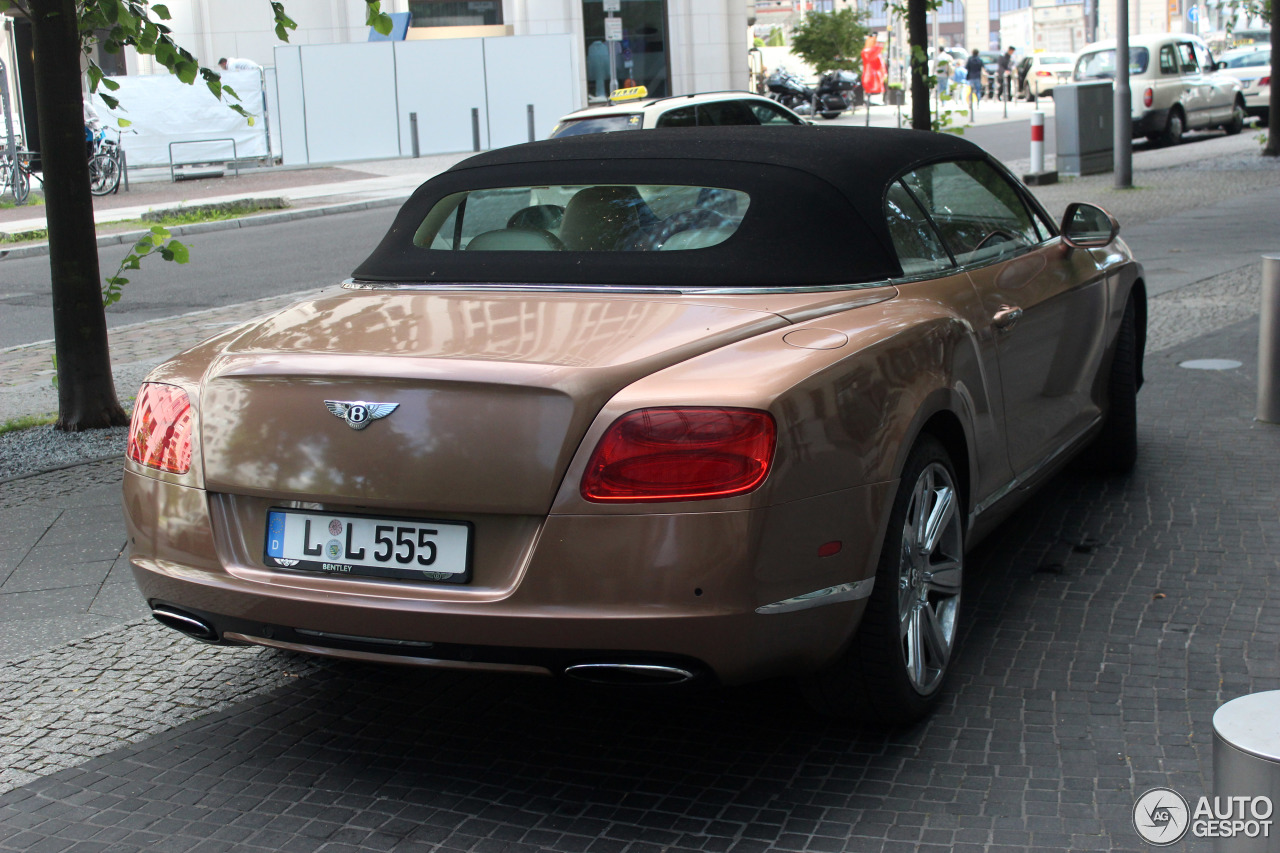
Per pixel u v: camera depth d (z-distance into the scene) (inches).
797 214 146.7
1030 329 173.2
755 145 158.1
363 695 153.9
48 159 276.5
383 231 674.8
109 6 275.0
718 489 113.9
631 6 1369.3
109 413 287.1
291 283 518.9
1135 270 220.5
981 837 116.6
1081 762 129.0
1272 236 506.3
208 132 1075.3
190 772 136.3
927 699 138.9
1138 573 179.8
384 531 120.9
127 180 919.0
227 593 126.0
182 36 1216.8
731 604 114.7
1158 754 129.7
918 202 161.9
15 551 209.2
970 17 4005.9
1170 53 983.0
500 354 120.7
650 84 1389.0
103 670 163.8
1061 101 770.8
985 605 171.2
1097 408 208.5
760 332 129.0
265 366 124.9
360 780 133.2
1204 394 278.8
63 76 272.4
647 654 115.2
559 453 114.4
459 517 118.4
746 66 1428.4
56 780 135.3
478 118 1110.4
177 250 287.9
